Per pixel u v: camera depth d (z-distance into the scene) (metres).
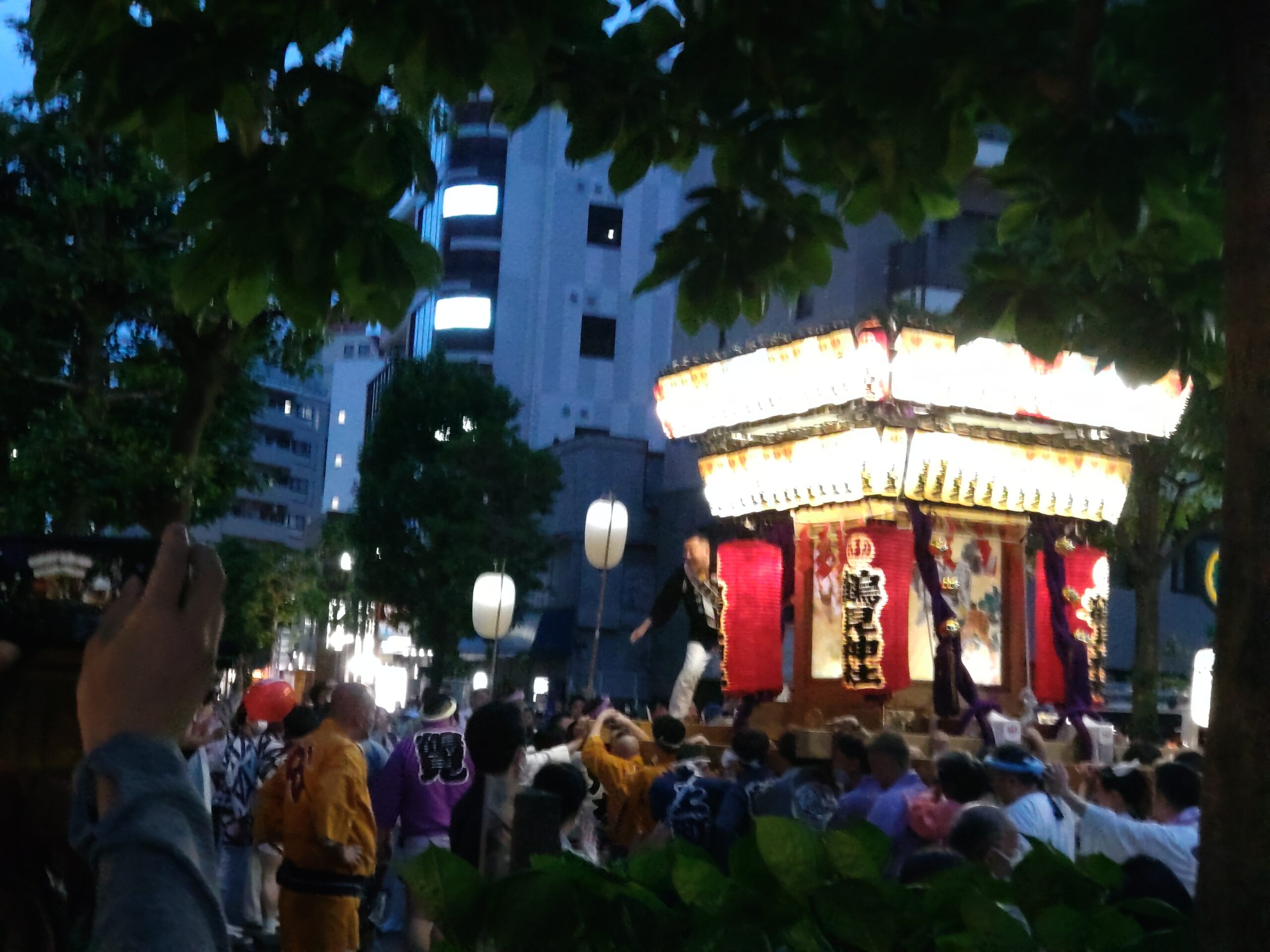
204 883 1.35
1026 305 4.24
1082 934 2.68
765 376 9.34
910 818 5.91
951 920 2.74
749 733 7.30
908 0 4.03
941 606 9.20
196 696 1.48
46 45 3.31
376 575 36.72
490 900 2.78
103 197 14.59
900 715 9.63
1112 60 4.04
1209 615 28.23
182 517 15.22
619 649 37.34
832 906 2.68
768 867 2.82
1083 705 9.72
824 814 6.51
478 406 38.97
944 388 8.70
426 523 35.28
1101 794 6.76
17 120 14.84
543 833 3.97
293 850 6.84
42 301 14.98
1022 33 3.71
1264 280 2.64
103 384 16.22
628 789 8.18
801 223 4.38
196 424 15.15
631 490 38.38
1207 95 3.78
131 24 3.24
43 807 1.70
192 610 1.49
